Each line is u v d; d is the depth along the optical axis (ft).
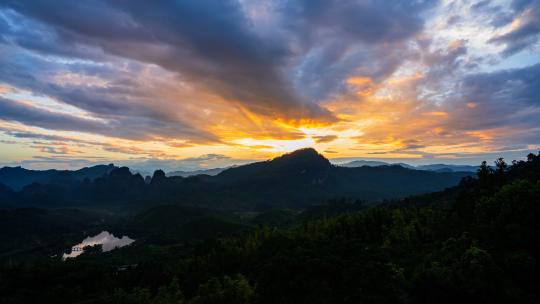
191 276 237.66
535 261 140.36
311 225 300.20
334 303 137.59
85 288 236.43
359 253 171.53
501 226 172.24
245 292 166.50
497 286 128.36
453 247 177.06
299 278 150.41
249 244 269.64
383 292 140.56
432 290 133.08
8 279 241.76
